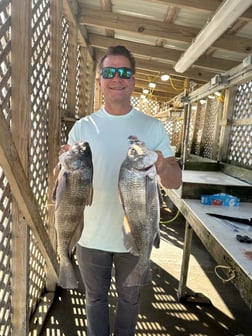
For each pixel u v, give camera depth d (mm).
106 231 1521
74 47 3070
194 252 3543
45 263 2430
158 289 2654
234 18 2008
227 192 2650
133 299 1591
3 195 1560
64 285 1312
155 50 4254
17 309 1793
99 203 1508
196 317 2275
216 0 2449
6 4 1446
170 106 8320
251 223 1908
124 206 1296
